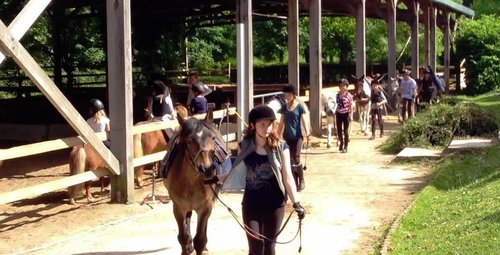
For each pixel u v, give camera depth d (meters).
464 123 17.19
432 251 7.86
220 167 7.24
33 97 26.77
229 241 9.10
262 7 27.80
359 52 24.22
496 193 10.19
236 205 11.33
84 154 11.37
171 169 7.54
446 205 10.38
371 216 10.39
